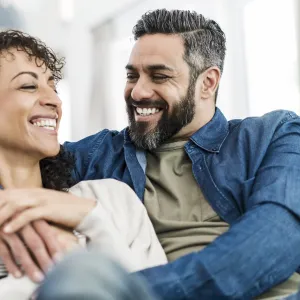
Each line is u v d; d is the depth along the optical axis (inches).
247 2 154.3
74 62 213.8
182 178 64.7
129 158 67.4
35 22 207.6
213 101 70.3
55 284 30.2
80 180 69.4
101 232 53.4
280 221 53.2
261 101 155.6
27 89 58.6
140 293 31.7
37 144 57.9
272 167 59.6
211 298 49.0
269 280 51.5
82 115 213.6
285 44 148.3
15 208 50.6
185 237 60.9
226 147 65.5
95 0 202.5
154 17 68.8
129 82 69.2
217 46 70.6
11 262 50.0
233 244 50.5
